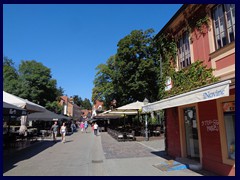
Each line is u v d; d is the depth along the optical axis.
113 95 39.22
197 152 9.80
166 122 12.39
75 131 45.44
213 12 8.92
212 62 8.64
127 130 23.38
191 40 10.12
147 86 30.08
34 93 40.47
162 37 13.05
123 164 9.75
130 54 30.81
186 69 10.41
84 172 8.49
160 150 13.78
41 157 12.37
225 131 7.64
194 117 10.07
